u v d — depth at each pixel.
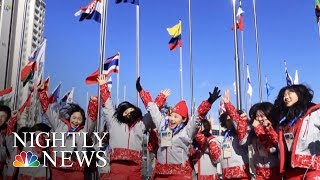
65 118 9.86
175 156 8.30
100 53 13.99
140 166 8.88
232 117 8.83
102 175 11.12
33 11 62.22
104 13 14.53
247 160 9.39
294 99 6.45
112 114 9.09
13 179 10.20
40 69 19.81
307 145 6.05
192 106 19.28
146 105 9.03
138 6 20.77
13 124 10.83
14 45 57.03
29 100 13.95
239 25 21.94
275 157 8.02
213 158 10.10
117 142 8.74
